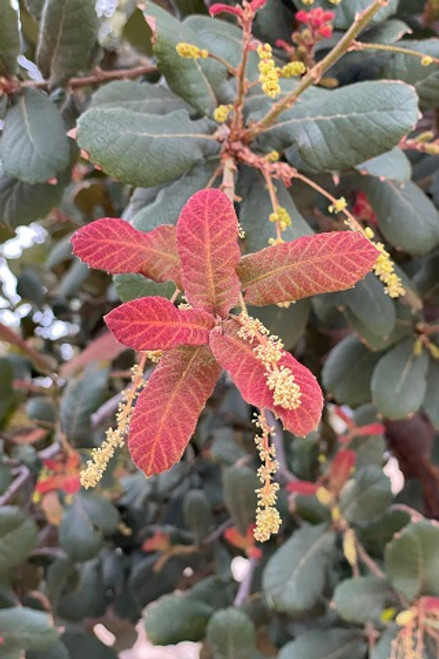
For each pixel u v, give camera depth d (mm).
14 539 542
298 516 617
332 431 773
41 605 711
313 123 372
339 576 645
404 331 538
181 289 260
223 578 665
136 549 789
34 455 679
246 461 741
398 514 582
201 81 383
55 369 785
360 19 338
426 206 472
